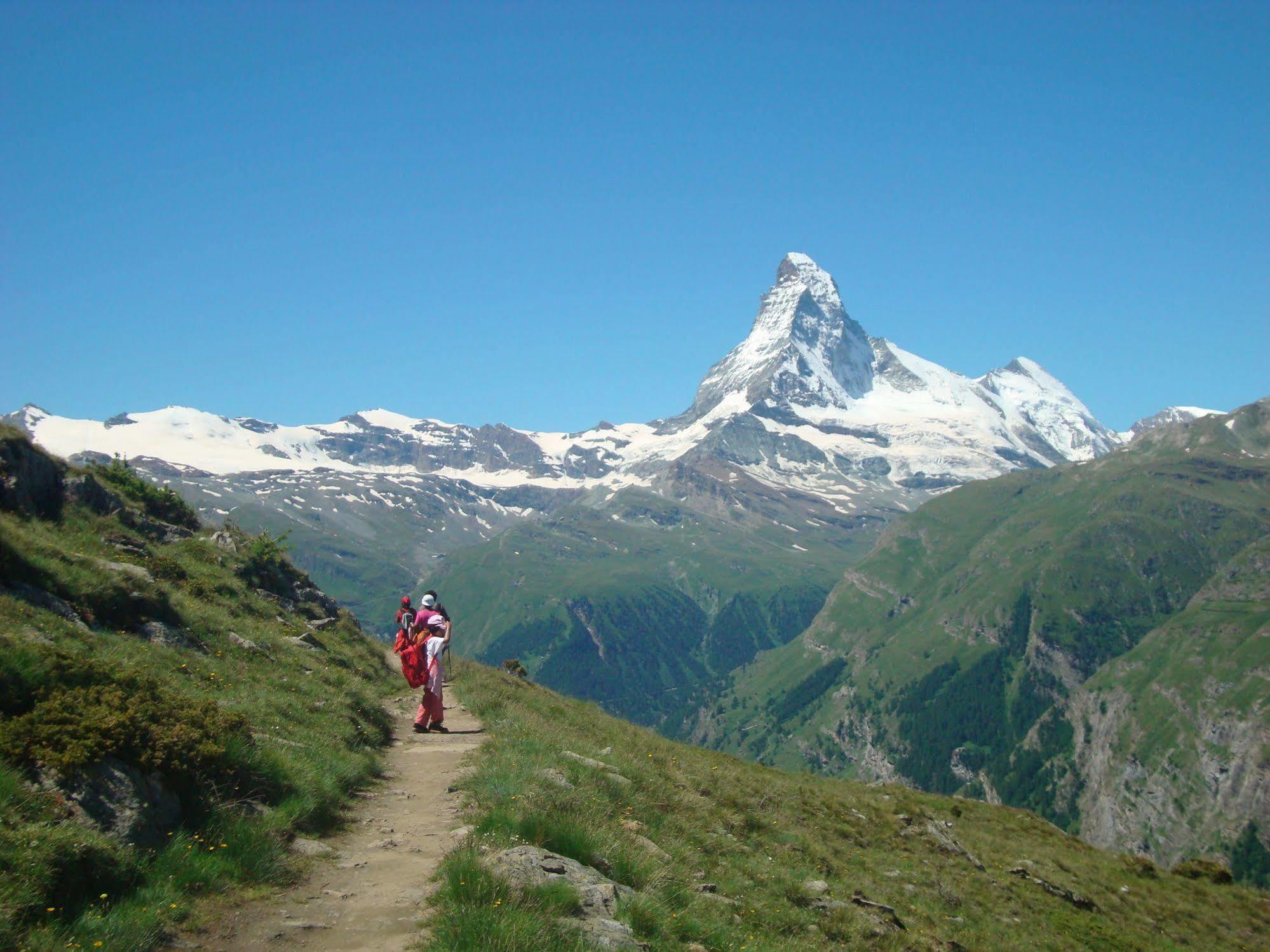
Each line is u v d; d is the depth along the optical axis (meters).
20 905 10.91
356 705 27.86
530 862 14.27
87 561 25.30
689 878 17.98
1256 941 36.00
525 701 37.25
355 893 13.98
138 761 14.40
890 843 32.78
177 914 12.16
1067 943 27.97
